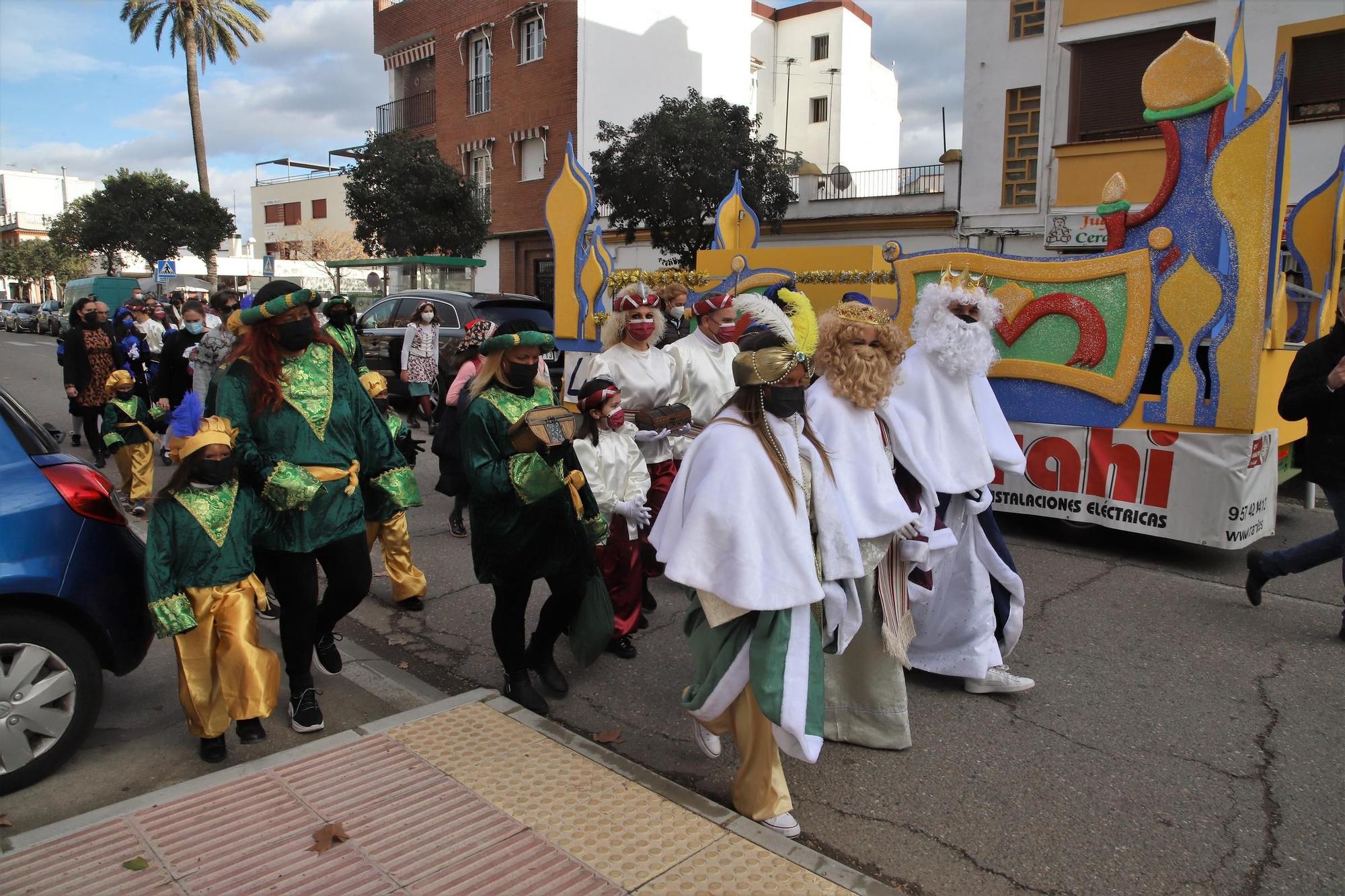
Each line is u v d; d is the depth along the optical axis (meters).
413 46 27.91
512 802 3.10
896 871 2.95
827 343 3.43
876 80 35.53
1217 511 6.05
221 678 3.39
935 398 3.99
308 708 3.73
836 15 33.22
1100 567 6.32
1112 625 5.19
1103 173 13.87
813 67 33.84
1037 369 6.75
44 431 3.63
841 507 3.12
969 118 16.80
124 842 2.84
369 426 3.97
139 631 3.58
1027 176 16.38
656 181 16.97
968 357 3.90
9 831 3.02
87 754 3.56
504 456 3.71
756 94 34.25
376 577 6.08
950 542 3.77
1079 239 14.24
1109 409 6.47
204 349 7.67
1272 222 5.71
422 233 22.02
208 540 3.38
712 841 2.90
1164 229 6.09
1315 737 3.85
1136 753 3.72
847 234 18.94
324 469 3.67
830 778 3.52
